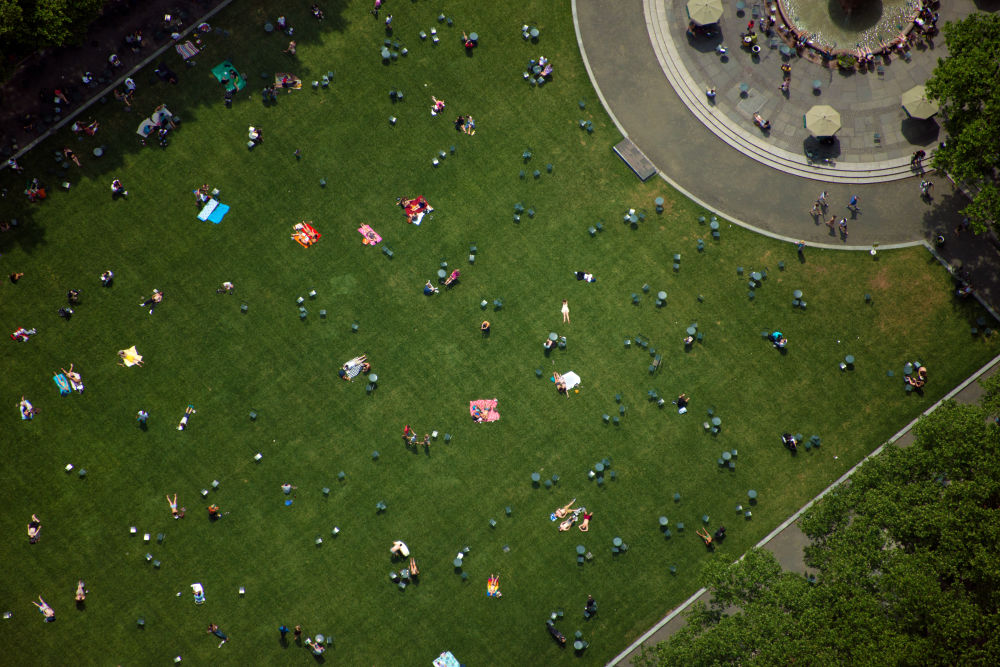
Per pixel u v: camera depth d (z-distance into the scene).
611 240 66.88
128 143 66.69
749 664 52.75
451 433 64.88
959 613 51.47
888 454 57.66
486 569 63.81
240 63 67.69
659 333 65.94
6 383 64.56
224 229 66.25
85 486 64.00
